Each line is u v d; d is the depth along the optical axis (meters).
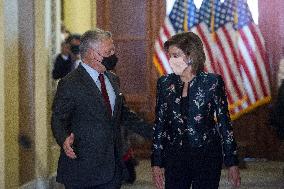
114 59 10.45
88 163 10.12
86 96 10.16
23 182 16.16
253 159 25.48
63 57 17.95
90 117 10.18
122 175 10.55
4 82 14.42
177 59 9.38
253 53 23.11
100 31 10.35
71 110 10.20
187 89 9.40
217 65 23.14
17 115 15.65
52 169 18.09
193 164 9.38
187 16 23.66
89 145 10.13
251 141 25.48
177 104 9.38
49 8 17.94
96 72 10.34
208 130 9.38
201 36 23.20
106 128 10.24
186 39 9.39
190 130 9.31
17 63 15.65
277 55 25.23
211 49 23.19
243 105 23.12
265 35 25.34
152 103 25.88
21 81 16.08
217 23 23.39
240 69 23.14
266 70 23.14
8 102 14.96
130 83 26.08
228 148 9.44
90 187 10.24
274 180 20.92
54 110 10.19
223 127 9.45
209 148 9.36
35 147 16.98
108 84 10.57
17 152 15.59
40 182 17.09
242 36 23.17
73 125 10.24
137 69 26.00
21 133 16.02
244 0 23.28
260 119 25.38
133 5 25.95
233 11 23.34
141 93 26.00
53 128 10.10
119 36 26.03
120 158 10.52
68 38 18.00
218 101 9.41
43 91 17.19
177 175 9.46
